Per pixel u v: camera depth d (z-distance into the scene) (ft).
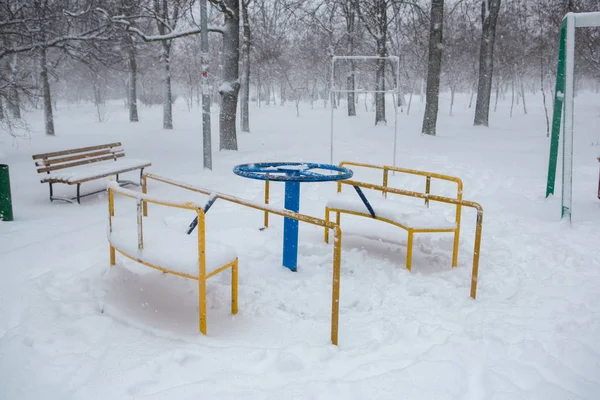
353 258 17.22
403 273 15.60
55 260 15.58
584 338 10.94
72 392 8.46
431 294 14.16
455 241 16.38
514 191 28.96
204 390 8.52
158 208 23.70
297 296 14.01
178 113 142.00
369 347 10.57
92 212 23.06
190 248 11.94
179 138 65.98
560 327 11.50
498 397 8.49
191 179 31.17
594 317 12.14
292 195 15.84
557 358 10.09
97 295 12.90
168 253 11.55
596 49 81.51
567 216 21.57
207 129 34.19
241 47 78.95
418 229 15.79
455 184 30.53
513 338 10.86
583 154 45.44
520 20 94.43
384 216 16.81
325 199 26.02
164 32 84.38
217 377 8.98
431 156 43.62
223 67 47.37
